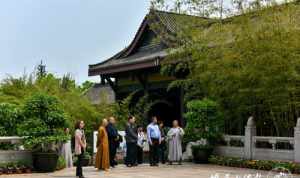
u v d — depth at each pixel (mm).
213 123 23047
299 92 19953
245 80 20984
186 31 23797
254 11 20797
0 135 20031
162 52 29250
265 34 19828
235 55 20953
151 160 22109
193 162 23672
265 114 21969
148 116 32438
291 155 19938
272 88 19984
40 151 19219
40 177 17438
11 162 18938
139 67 29391
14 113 20016
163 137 23031
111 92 42125
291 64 19375
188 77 24938
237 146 22688
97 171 19609
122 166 21875
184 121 27531
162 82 30062
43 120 19328
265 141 21266
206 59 22250
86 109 27953
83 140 17422
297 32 19562
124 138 23859
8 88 29844
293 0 20516
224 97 22656
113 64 31656
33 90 29141
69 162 21547
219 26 21984
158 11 28094
